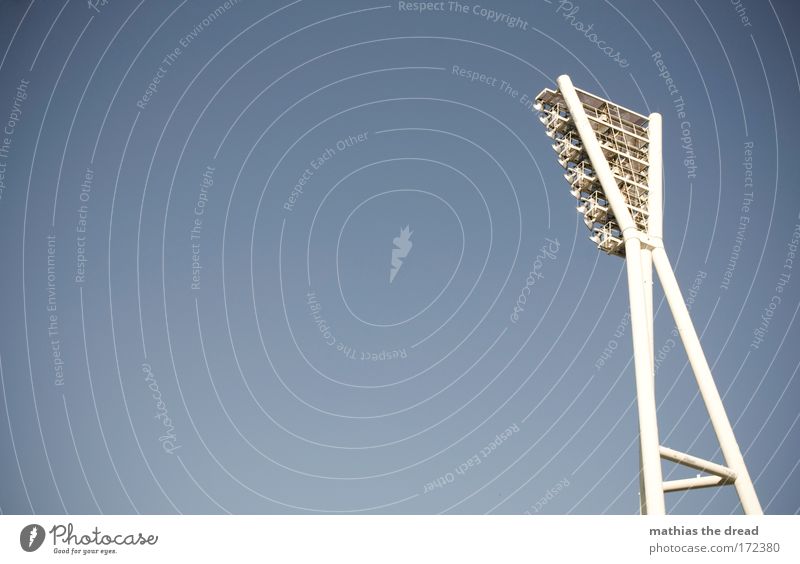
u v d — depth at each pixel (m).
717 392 26.36
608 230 30.56
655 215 30.38
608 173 30.78
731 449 25.48
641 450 24.92
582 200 31.70
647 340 26.89
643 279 28.97
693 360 27.05
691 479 25.62
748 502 24.64
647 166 32.09
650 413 25.28
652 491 24.08
